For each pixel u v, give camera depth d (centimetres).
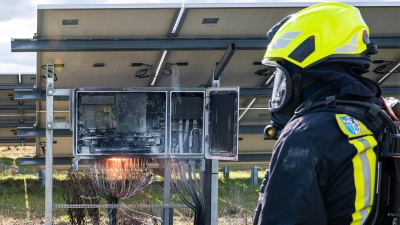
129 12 716
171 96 580
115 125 583
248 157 1121
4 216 967
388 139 189
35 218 955
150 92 584
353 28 205
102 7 703
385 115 193
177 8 715
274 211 180
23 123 1468
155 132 588
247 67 858
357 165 184
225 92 573
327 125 187
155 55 807
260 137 1077
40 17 714
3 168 1700
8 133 1538
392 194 190
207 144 581
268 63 215
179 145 588
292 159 182
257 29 773
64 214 959
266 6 719
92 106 582
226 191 1277
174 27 758
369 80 206
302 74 205
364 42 207
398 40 815
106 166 602
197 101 583
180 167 594
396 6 742
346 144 184
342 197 183
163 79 877
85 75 848
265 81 905
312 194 178
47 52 773
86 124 582
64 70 827
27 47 750
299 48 204
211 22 752
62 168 1148
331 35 202
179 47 770
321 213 179
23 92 888
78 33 754
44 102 975
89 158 577
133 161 606
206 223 613
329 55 201
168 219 680
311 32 203
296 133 186
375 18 779
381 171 189
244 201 1128
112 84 882
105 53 788
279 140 191
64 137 1049
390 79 946
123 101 583
